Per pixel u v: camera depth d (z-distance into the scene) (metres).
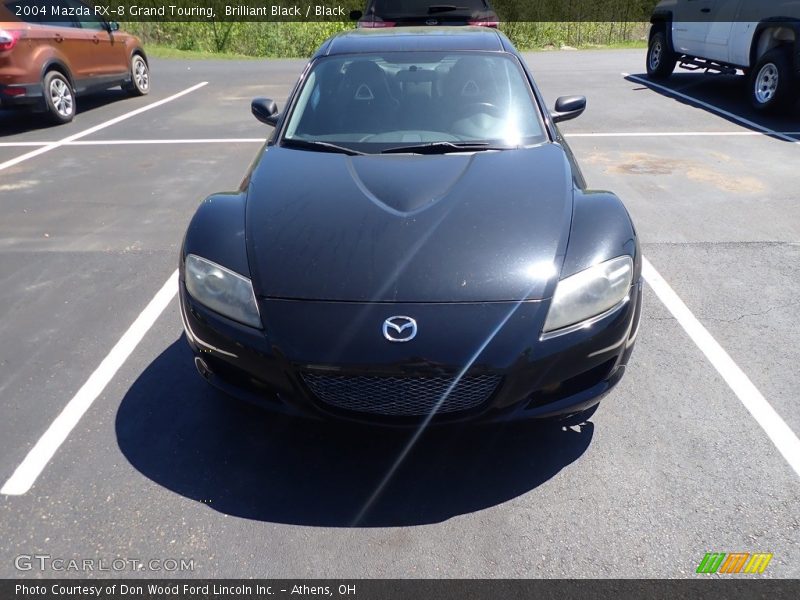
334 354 2.56
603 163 7.21
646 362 3.62
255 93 11.81
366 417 2.67
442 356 2.54
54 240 5.37
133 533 2.58
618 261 2.81
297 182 3.31
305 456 2.99
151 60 17.12
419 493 2.77
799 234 5.28
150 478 2.85
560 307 2.65
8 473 2.88
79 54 9.96
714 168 6.98
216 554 2.49
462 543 2.52
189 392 3.43
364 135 3.85
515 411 2.68
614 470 2.86
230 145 8.21
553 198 3.10
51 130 9.24
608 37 22.77
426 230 2.88
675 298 4.30
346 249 2.81
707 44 10.57
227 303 2.76
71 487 2.80
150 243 5.29
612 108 10.00
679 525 2.57
